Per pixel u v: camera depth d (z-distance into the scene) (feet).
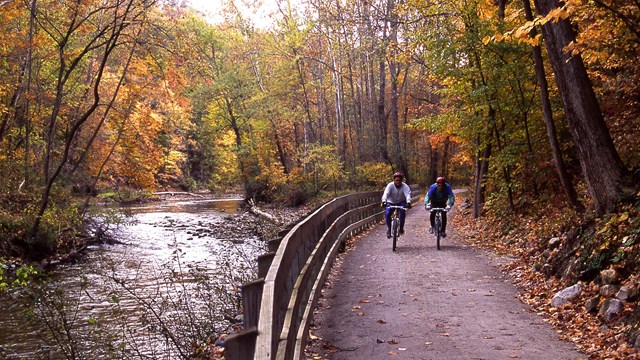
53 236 65.46
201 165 267.59
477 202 72.08
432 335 24.04
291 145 178.81
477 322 26.02
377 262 43.16
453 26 61.36
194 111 215.92
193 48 75.20
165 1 73.51
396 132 144.25
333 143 172.04
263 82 163.32
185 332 30.27
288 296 20.17
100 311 37.93
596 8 31.76
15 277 50.85
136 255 67.67
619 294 23.90
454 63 60.29
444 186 48.98
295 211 120.88
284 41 144.46
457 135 69.10
